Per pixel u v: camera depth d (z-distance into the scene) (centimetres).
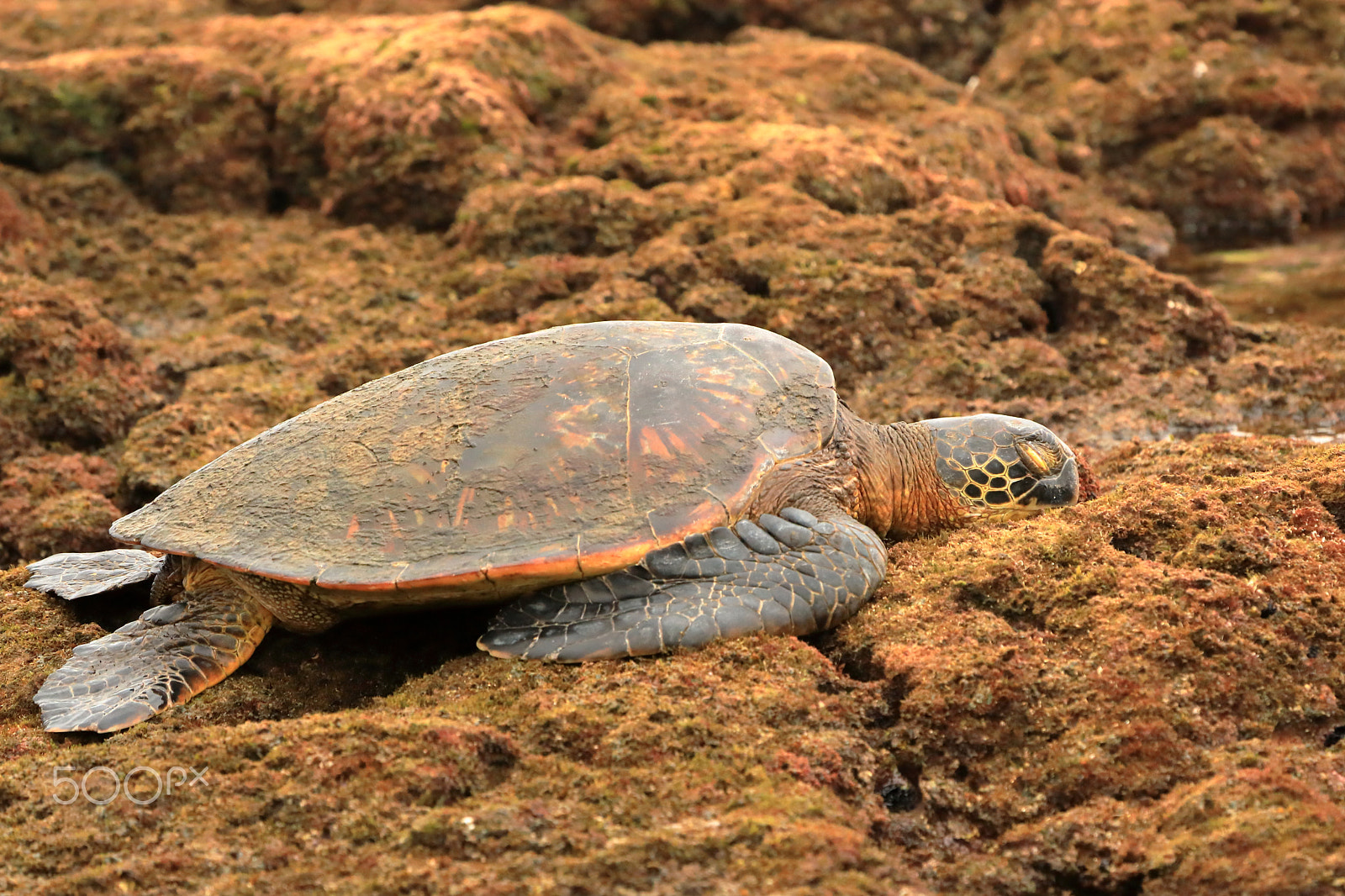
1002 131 3631
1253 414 2250
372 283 2808
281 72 3588
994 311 2530
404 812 977
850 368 2400
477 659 1233
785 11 4634
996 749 1080
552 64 3462
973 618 1223
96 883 920
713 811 958
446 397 1359
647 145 3166
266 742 1073
